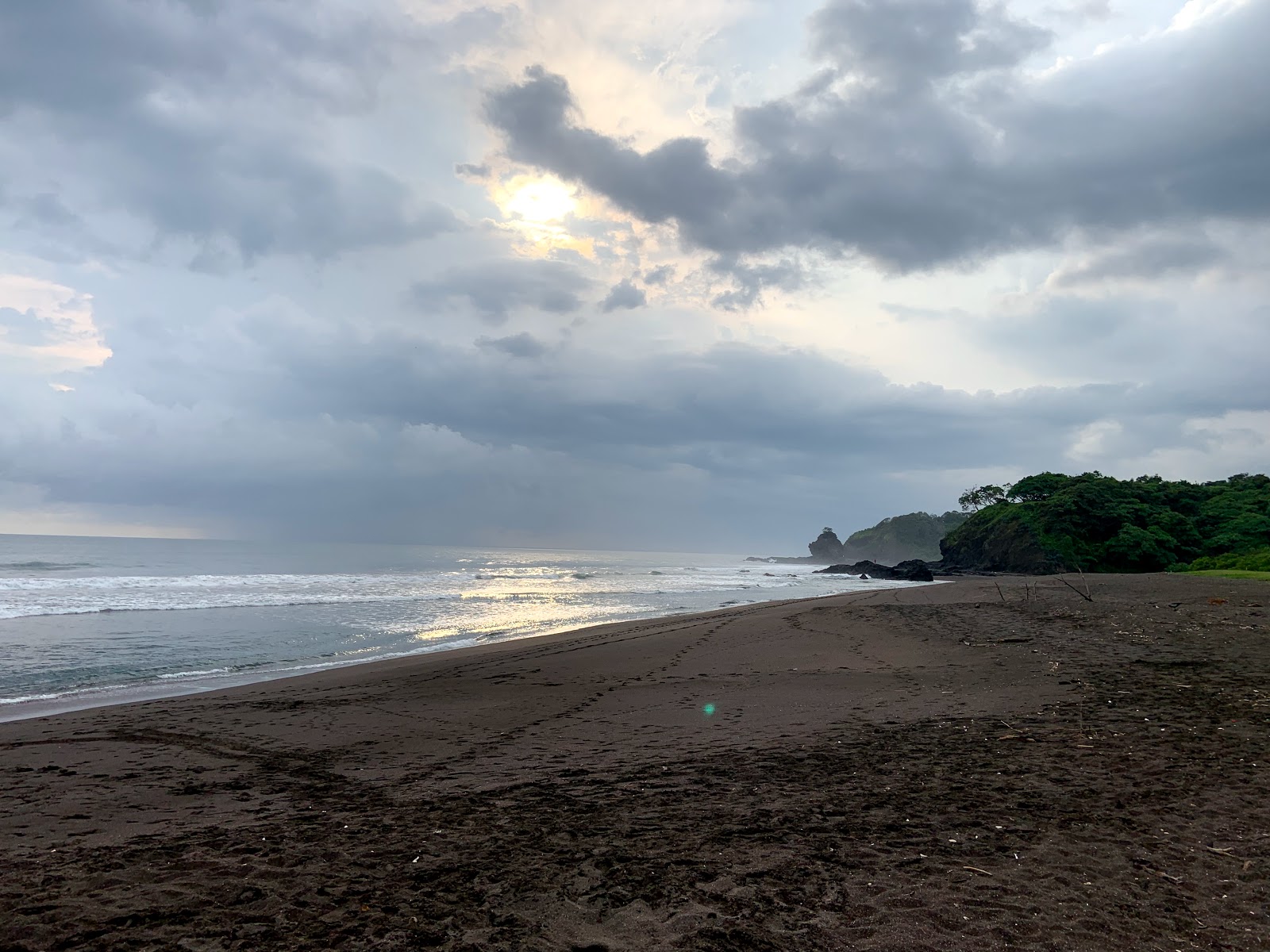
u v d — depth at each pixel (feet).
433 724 28.84
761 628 59.77
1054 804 16.14
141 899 11.96
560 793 18.45
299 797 18.94
